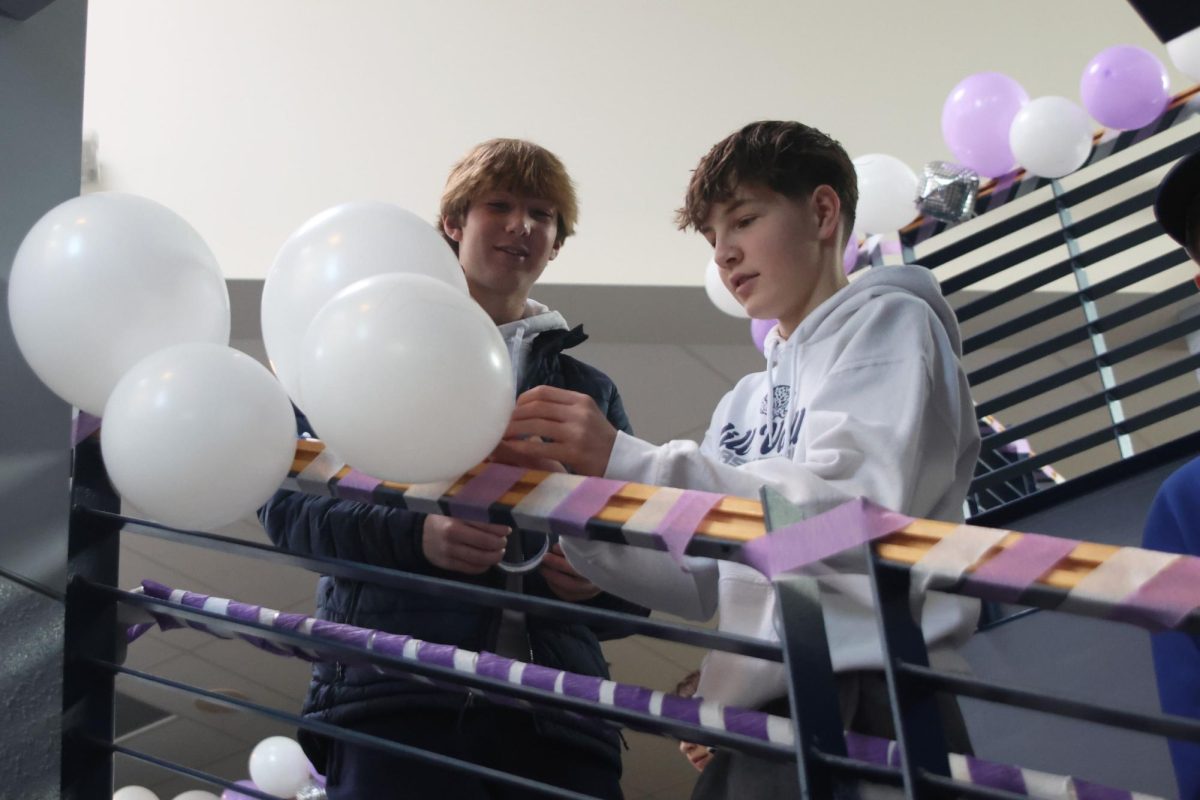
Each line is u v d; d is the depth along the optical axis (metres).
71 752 1.46
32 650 1.44
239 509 1.32
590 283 4.27
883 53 4.67
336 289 1.39
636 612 1.87
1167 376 3.20
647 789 7.36
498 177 2.11
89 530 1.53
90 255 1.40
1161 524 1.76
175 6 4.62
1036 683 2.69
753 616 1.47
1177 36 1.65
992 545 0.98
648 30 4.69
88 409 1.47
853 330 1.69
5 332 1.55
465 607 1.75
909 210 3.35
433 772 1.66
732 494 1.35
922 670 0.99
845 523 1.04
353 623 1.77
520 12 4.69
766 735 1.10
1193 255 1.86
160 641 6.05
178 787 7.59
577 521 1.17
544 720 1.69
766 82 4.63
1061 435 5.39
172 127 4.47
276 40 4.60
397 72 4.59
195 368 1.30
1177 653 1.58
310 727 1.33
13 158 1.63
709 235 1.91
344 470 1.32
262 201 4.38
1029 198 4.48
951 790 0.96
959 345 1.75
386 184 4.43
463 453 1.20
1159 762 2.40
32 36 1.69
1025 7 4.71
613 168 4.48
